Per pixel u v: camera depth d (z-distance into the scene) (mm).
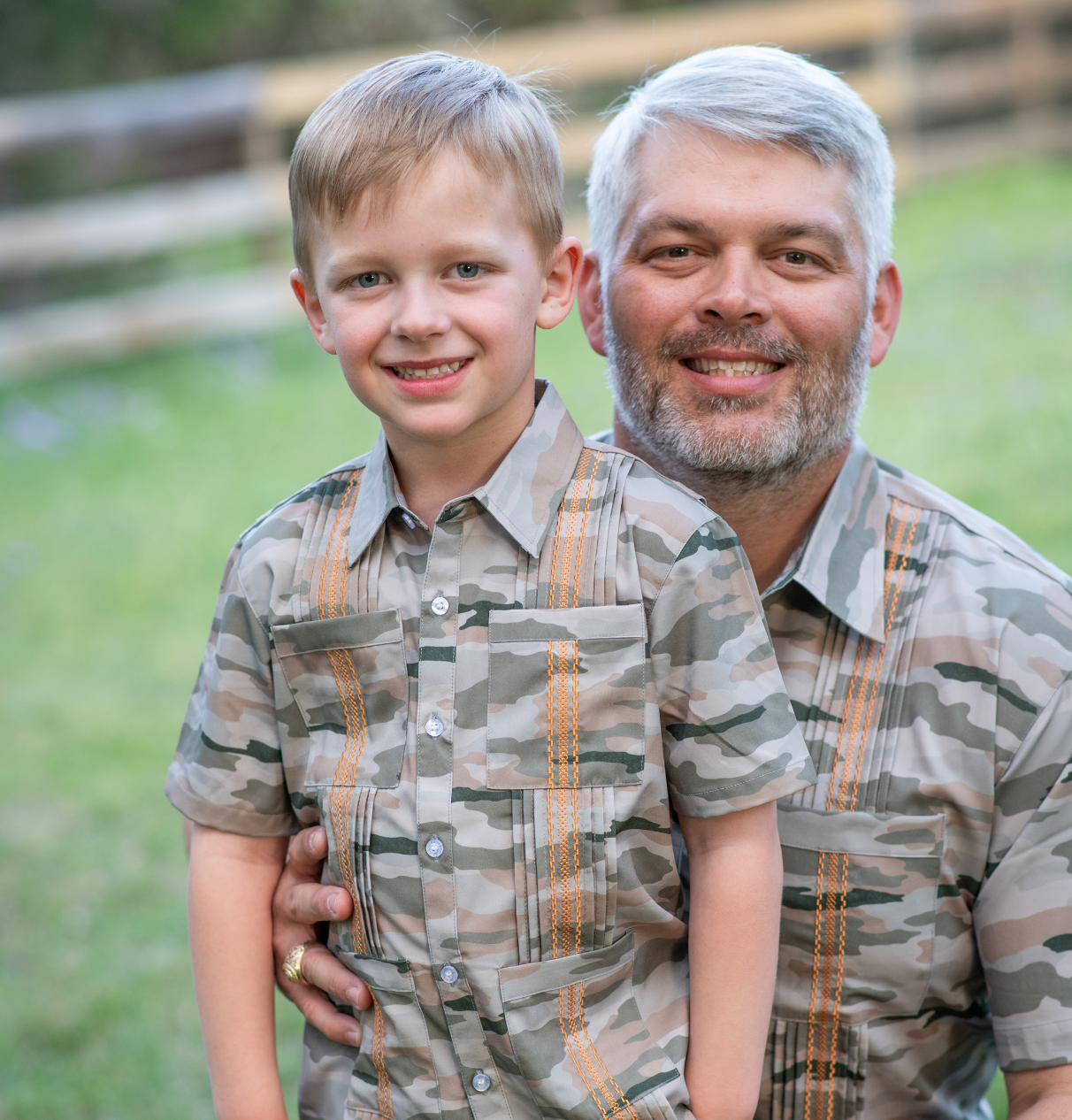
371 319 1363
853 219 1545
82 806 4168
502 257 1368
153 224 9312
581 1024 1379
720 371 1552
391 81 1396
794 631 1555
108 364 8867
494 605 1402
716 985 1393
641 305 1560
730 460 1534
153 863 3879
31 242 9086
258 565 1498
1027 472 5051
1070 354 6301
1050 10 10836
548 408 1470
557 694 1380
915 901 1486
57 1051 3160
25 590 5730
